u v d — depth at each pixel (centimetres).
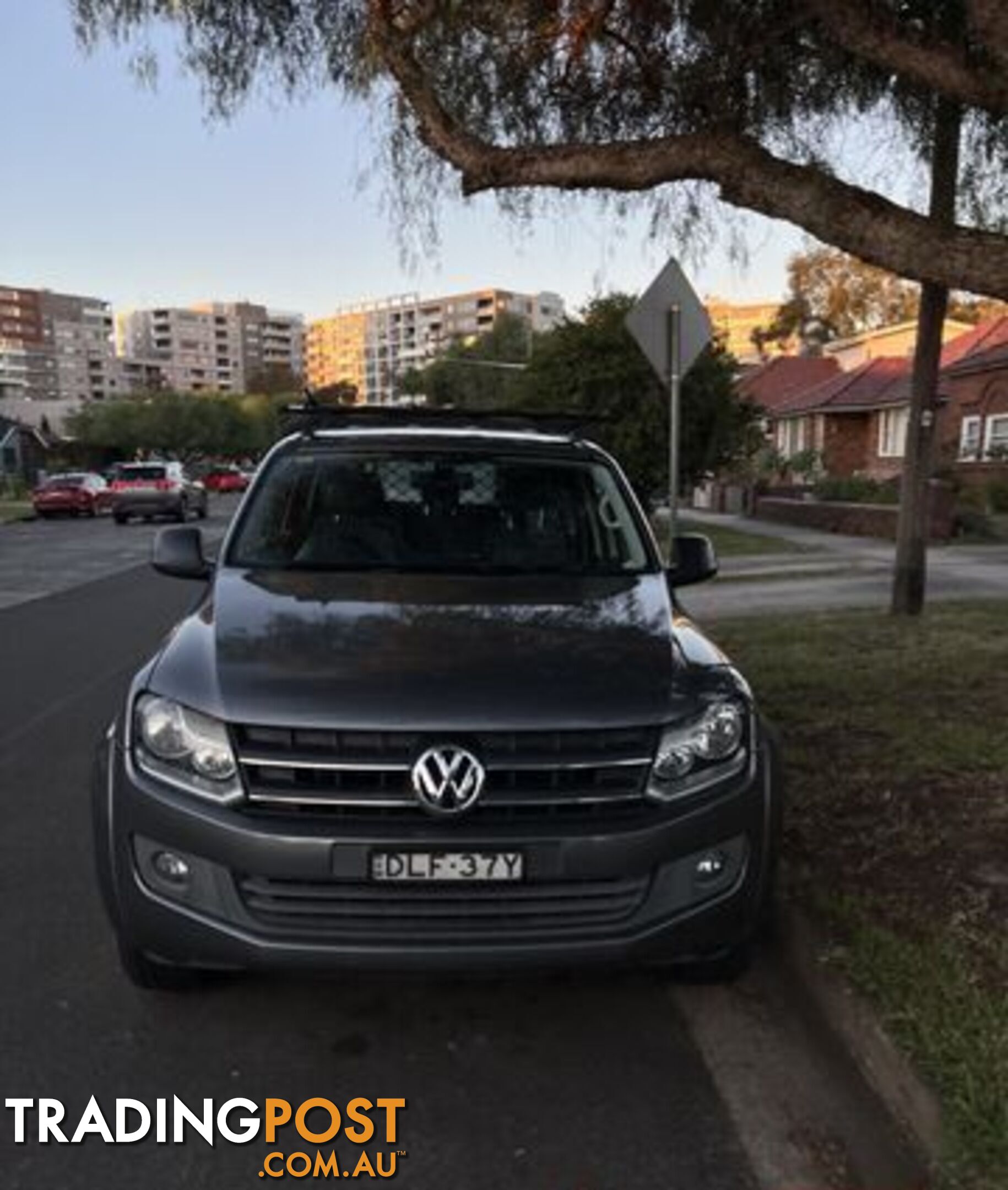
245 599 390
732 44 653
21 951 423
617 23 667
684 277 922
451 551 451
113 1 680
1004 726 620
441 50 707
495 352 8006
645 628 372
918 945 371
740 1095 326
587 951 311
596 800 314
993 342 2916
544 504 473
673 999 380
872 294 5916
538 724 312
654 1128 312
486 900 310
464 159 622
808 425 3862
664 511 3303
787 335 6569
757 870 335
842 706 683
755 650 877
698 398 2094
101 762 347
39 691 904
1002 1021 321
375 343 14600
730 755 335
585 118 721
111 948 423
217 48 707
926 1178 285
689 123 698
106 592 1633
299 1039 357
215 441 9612
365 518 462
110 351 17125
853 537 2095
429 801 305
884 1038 324
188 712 323
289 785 311
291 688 320
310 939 309
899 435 3328
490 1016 370
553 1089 330
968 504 2156
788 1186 287
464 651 341
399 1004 377
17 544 2723
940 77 507
